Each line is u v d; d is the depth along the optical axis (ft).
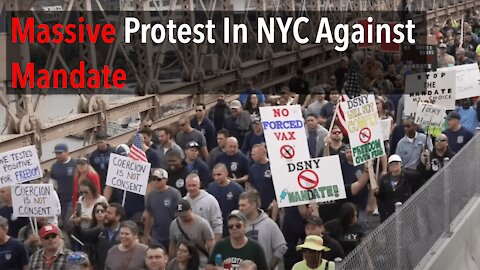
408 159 41.39
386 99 55.67
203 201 33.68
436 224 34.76
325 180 33.88
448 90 45.16
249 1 74.23
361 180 35.88
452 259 35.63
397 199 36.14
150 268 29.17
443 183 35.65
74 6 49.65
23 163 35.58
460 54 70.33
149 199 35.04
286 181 34.01
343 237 32.01
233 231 28.73
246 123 49.98
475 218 40.45
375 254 27.35
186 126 45.21
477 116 51.01
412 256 31.45
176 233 32.27
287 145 34.81
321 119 47.88
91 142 51.03
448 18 120.47
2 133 44.19
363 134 36.76
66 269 30.40
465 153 39.65
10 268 31.71
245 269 26.20
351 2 96.07
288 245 34.83
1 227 31.45
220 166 35.32
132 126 55.83
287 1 81.30
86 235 33.50
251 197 30.99
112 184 36.91
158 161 41.39
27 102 44.60
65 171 40.27
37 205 34.06
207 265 29.48
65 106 49.73
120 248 30.48
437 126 41.73
